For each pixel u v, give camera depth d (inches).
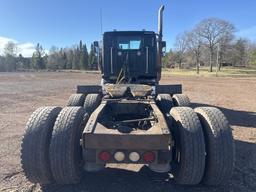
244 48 3334.2
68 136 176.9
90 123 178.4
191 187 190.4
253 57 3083.2
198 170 175.2
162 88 368.5
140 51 350.6
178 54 3592.5
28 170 179.9
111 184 194.7
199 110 200.2
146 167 220.4
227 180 187.6
